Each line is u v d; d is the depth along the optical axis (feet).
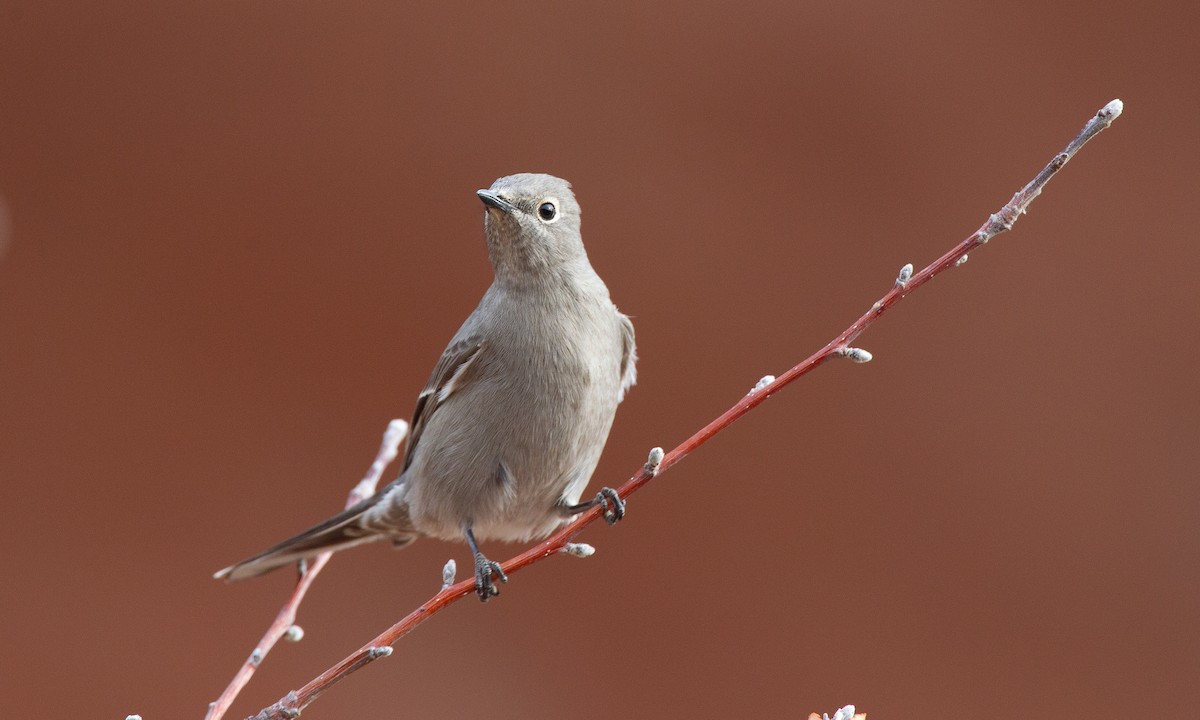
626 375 35.17
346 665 22.40
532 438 32.48
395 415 51.26
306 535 34.73
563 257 32.81
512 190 32.42
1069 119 51.90
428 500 33.53
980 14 52.49
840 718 21.02
